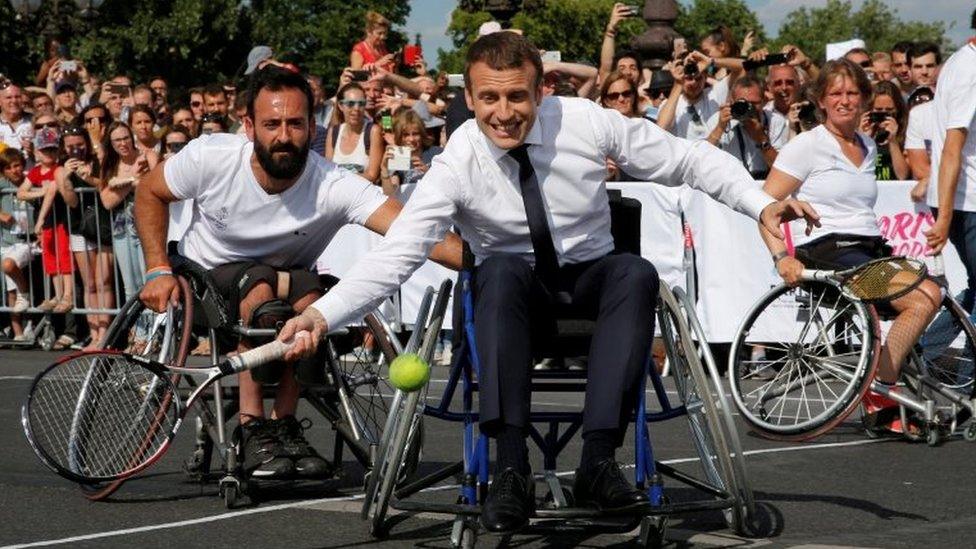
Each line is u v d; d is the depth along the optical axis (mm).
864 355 5953
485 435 4180
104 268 11281
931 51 10281
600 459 4148
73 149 11234
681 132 10109
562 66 10422
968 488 5543
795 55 10203
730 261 9406
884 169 9875
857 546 4379
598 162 4434
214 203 5336
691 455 6414
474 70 4277
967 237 7566
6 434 7105
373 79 10594
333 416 5434
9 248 11797
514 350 4148
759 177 9672
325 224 5395
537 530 4293
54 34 16312
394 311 10305
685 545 4414
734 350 6688
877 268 5512
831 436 7090
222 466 5430
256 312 5191
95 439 5098
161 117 12266
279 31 50625
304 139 5188
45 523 4859
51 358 11023
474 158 4367
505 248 4477
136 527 4777
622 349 4168
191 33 44031
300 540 4535
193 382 5496
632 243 4691
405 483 4969
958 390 7078
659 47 13367
